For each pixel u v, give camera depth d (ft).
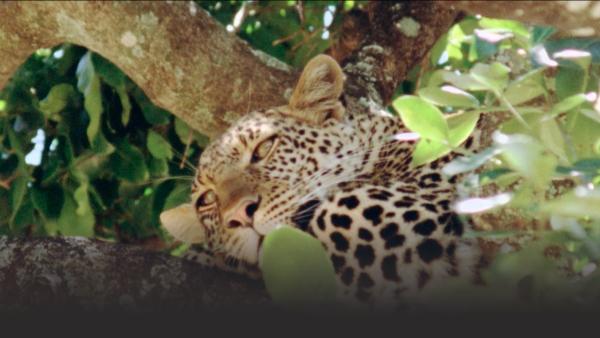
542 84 22.03
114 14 27.55
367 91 32.99
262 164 28.63
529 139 18.30
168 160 37.35
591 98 21.26
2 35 28.02
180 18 28.40
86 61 32.63
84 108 35.68
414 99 19.34
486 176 18.69
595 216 17.65
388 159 28.86
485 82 19.72
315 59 29.60
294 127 29.14
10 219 35.42
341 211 26.20
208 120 30.07
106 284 23.56
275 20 40.04
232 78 29.58
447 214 25.36
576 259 19.99
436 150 19.98
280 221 28.07
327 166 28.94
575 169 18.11
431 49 37.06
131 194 37.93
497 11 19.43
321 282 19.30
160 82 29.04
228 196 27.91
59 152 35.83
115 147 35.78
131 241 39.81
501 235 18.92
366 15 38.22
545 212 17.54
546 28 20.93
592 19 19.04
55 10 27.53
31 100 35.24
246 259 27.86
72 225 35.55
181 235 30.14
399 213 25.76
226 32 29.68
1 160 36.55
